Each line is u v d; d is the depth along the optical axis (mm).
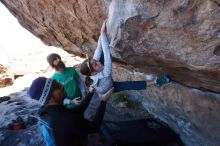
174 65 3135
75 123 2551
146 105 5391
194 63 2656
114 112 5676
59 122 2514
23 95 7723
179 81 3904
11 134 5445
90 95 3092
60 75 4078
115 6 2705
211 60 2469
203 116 3844
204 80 3279
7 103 7062
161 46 2777
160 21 2459
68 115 2555
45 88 2412
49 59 4094
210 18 2115
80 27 4105
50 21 4660
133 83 3475
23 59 11781
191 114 4059
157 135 4594
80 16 3719
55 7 4062
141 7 2441
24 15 5406
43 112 2598
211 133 3826
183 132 4477
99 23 3529
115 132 4656
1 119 6125
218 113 3609
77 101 3662
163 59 3068
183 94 4043
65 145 2512
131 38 2863
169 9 2303
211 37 2260
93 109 5828
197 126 4039
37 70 10742
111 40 3092
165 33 2566
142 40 2836
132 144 4426
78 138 2592
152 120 5066
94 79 3178
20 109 6543
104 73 3150
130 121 5020
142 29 2686
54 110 2566
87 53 5172
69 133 2512
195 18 2213
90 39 4328
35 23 5344
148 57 3211
